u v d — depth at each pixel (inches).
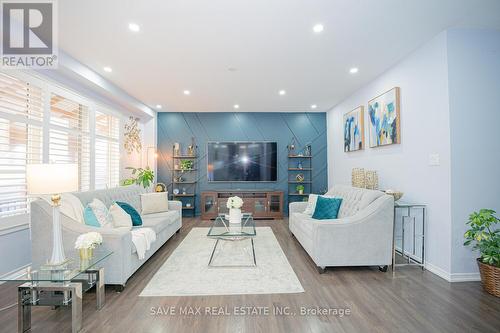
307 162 243.9
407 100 124.5
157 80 154.9
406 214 124.0
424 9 87.9
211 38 106.0
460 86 101.0
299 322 73.2
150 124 234.1
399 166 131.0
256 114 242.8
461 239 99.8
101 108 177.2
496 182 100.7
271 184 242.8
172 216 155.7
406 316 75.9
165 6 85.4
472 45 101.4
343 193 149.9
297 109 233.1
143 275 106.0
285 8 87.0
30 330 70.4
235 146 240.1
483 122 101.1
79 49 115.2
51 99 130.4
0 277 100.8
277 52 118.9
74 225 94.0
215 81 157.2
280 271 109.4
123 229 98.8
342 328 70.2
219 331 69.2
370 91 159.2
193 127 242.4
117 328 70.6
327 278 103.0
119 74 145.3
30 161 115.6
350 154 190.1
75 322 68.5
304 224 131.3
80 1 82.7
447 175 101.2
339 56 123.7
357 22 95.4
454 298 86.4
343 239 107.8
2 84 103.9
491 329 69.7
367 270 111.4
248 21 94.2
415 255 118.3
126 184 197.9
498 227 99.5
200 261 121.6
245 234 115.3
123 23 95.1
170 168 241.3
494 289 87.7
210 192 226.2
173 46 112.6
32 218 94.7
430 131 110.0
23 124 113.0
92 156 164.9
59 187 73.4
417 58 117.3
